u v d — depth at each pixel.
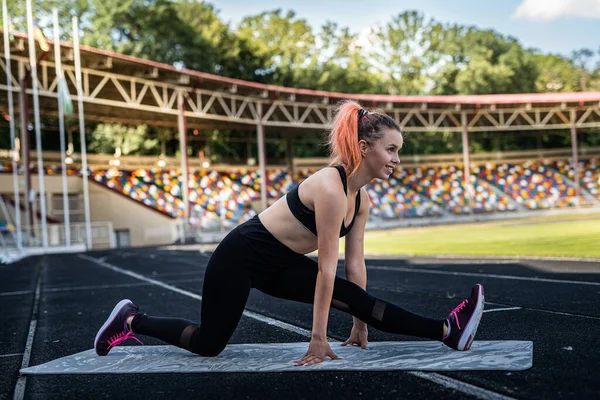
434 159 36.00
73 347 2.61
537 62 45.00
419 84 43.75
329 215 1.91
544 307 3.10
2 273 9.27
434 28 44.28
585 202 33.34
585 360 1.80
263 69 38.97
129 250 17.53
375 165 1.97
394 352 2.06
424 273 5.62
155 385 1.81
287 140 33.28
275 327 2.89
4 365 2.29
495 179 35.44
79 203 24.12
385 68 44.81
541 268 5.48
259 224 2.05
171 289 5.18
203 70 34.50
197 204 27.42
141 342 2.67
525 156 37.28
